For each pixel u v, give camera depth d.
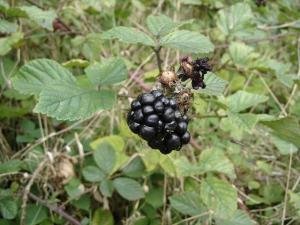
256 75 0.20
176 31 0.12
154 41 0.12
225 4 0.24
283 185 0.17
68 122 0.17
